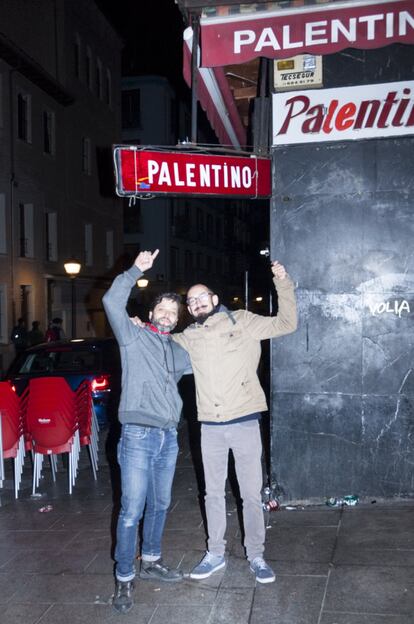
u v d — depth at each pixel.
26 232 18.55
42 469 7.23
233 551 4.13
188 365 3.80
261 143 4.84
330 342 4.78
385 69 4.61
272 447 4.93
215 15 4.36
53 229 20.34
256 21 4.30
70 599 3.67
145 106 33.34
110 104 25.45
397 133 4.62
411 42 4.08
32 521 5.23
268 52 4.31
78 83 21.97
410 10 4.06
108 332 25.19
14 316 17.25
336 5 4.17
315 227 4.78
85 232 23.22
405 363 4.67
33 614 3.52
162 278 33.34
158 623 3.32
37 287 18.75
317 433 4.84
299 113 4.77
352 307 4.74
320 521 4.50
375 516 4.51
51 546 4.56
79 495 5.98
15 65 17.16
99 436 8.53
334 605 3.34
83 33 22.39
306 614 3.28
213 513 3.82
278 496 4.91
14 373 8.52
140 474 3.51
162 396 3.58
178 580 3.75
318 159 4.76
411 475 4.70
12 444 6.14
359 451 4.77
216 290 45.47
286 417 4.88
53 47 20.61
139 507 3.53
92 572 4.02
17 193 17.59
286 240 4.83
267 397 9.82
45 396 6.02
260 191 4.78
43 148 19.36
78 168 22.17
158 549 3.83
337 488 4.83
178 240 36.72
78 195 22.14
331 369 4.79
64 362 8.47
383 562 3.79
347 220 4.73
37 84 18.88
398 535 4.16
